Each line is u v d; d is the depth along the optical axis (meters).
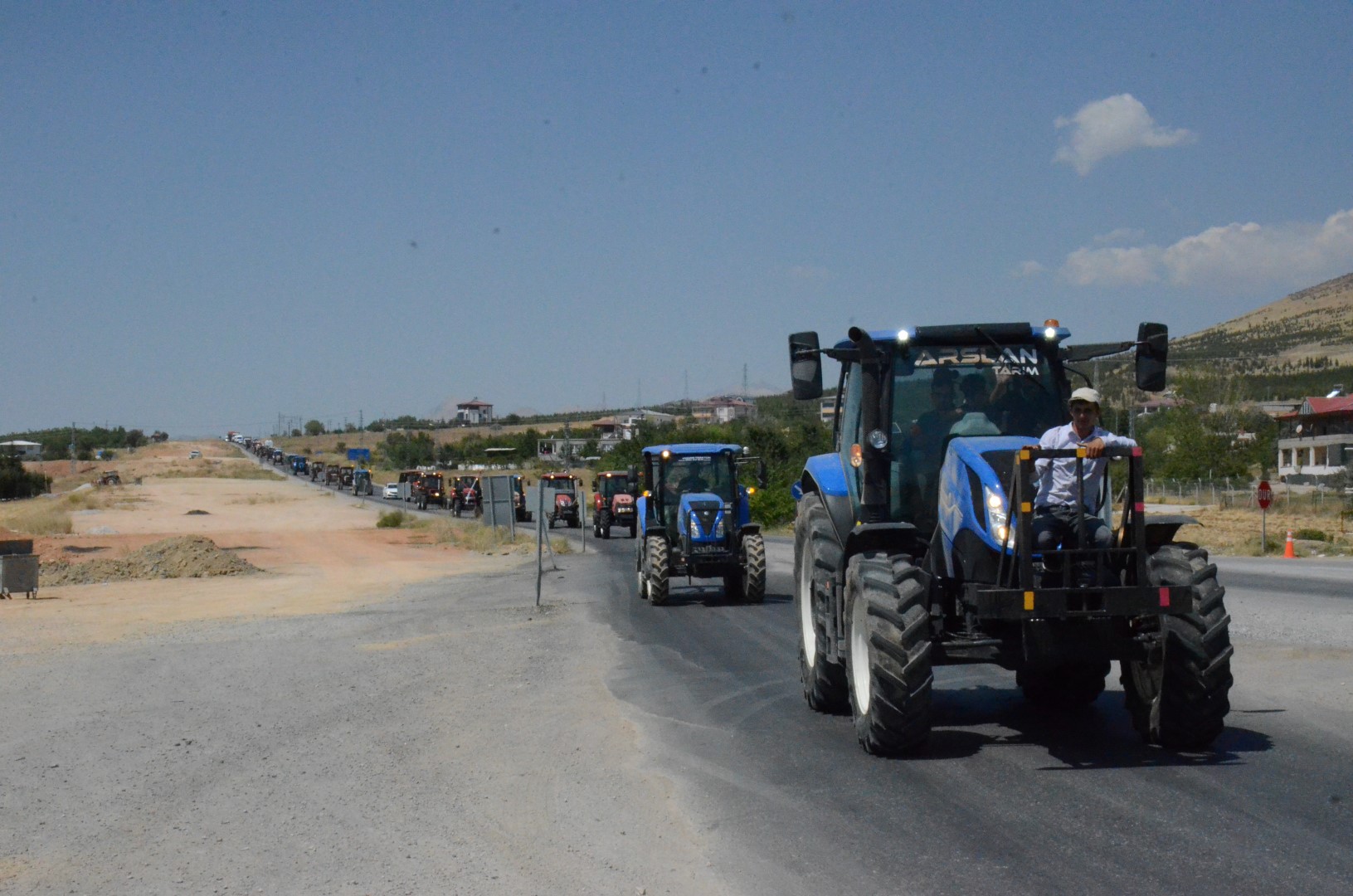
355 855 6.11
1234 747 7.70
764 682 11.37
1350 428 81.31
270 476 154.62
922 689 7.44
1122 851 5.59
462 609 20.03
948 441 8.57
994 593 7.03
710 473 21.20
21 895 5.61
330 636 16.53
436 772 7.97
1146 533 7.91
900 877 5.38
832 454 10.16
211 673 13.11
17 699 11.47
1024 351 8.80
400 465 167.25
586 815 6.75
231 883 5.71
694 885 5.45
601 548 40.50
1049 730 8.49
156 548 32.97
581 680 11.77
